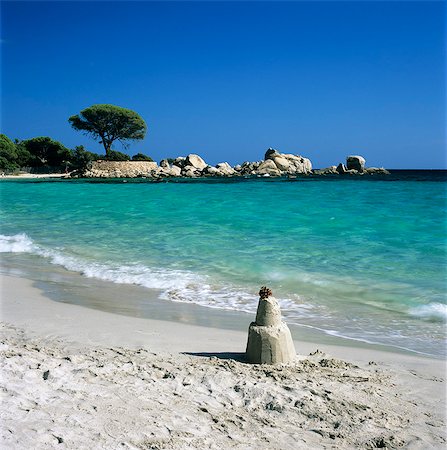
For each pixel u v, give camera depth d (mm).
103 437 4566
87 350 7309
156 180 76688
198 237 18609
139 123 100875
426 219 22297
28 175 92625
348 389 6035
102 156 99938
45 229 22109
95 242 18438
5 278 13305
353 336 8633
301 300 10930
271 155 102375
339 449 4754
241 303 10734
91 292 11750
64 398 5305
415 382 6383
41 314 9641
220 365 6738
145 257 15508
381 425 5176
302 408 5457
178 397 5602
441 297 10812
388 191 42188
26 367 6074
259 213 25359
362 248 16016
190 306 10523
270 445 4754
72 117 99625
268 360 6902
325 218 22906
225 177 88375
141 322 9211
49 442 4398
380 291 11398
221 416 5258
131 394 5555
